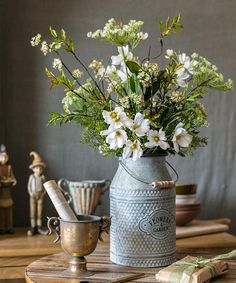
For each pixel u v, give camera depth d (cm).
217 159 247
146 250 159
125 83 165
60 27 236
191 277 141
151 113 158
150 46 240
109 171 240
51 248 192
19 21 233
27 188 235
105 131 151
